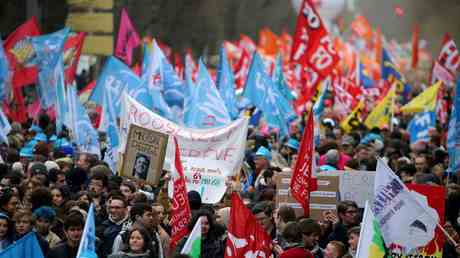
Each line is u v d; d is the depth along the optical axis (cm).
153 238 2177
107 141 3403
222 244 2166
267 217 2353
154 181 2517
